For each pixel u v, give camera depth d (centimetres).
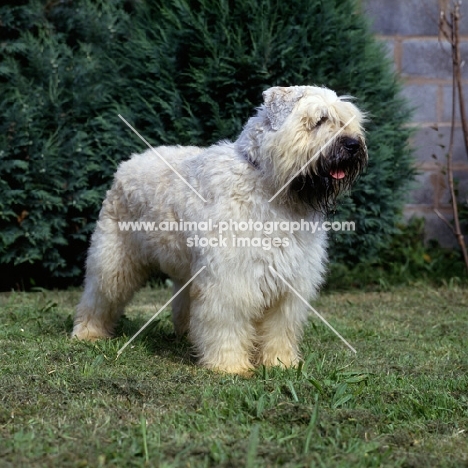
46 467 326
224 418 397
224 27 766
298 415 396
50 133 819
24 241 816
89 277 589
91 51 859
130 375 479
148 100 799
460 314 751
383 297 838
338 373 479
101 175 817
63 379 463
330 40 781
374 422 399
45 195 795
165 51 789
